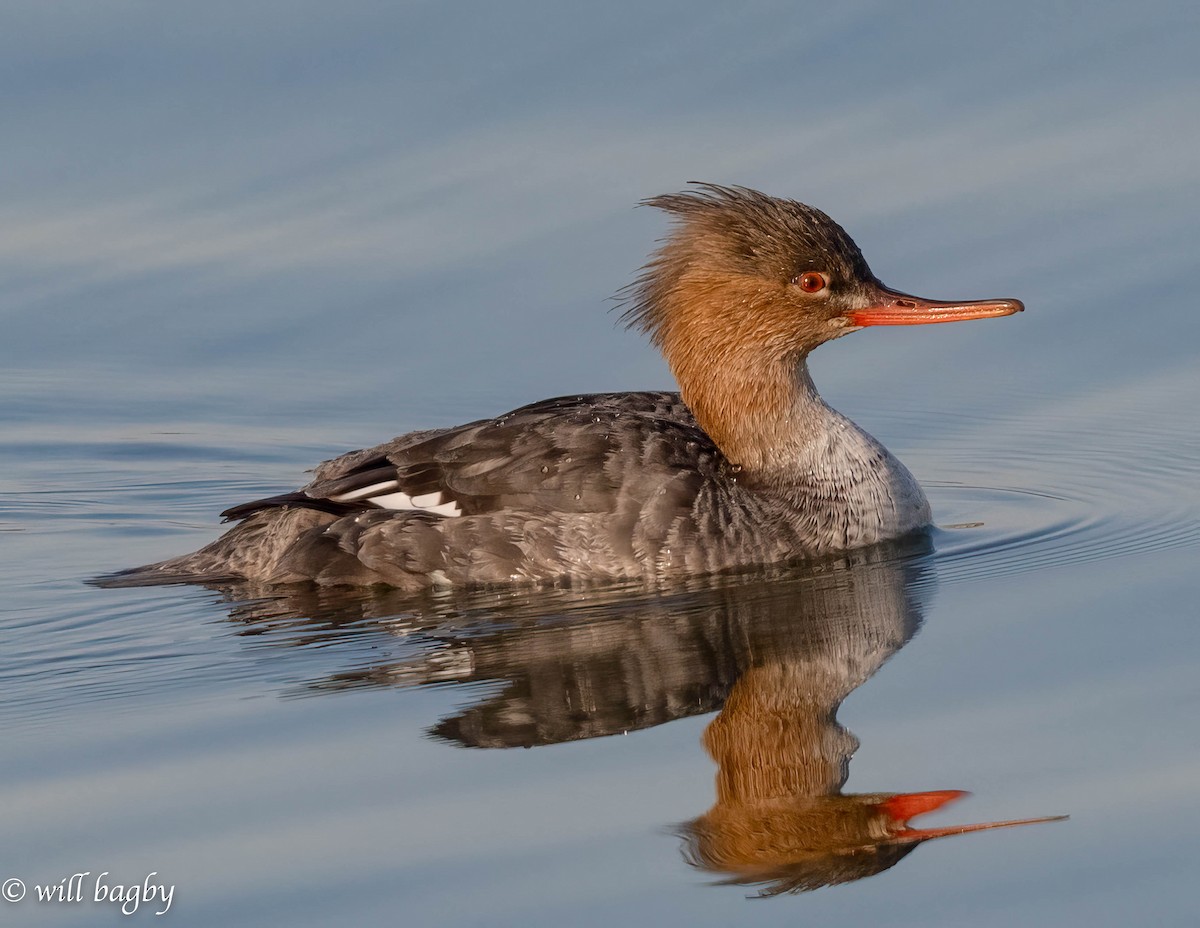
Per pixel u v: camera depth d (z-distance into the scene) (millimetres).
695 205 15812
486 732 11492
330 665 12914
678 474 14688
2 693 12547
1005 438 18766
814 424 15461
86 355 21000
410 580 14766
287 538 15109
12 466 18938
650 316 16000
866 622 13383
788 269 15172
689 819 10188
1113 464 17656
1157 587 13711
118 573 15562
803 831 10070
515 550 14617
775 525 14969
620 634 13336
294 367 20547
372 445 19125
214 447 19281
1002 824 10039
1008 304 15195
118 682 12719
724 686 12172
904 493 15766
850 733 11305
